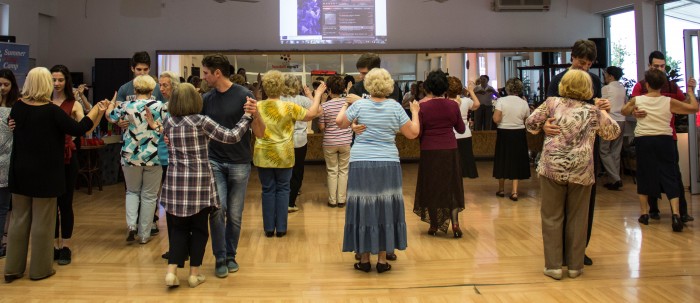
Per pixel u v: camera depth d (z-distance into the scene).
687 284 3.12
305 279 3.30
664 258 3.65
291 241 4.25
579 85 3.13
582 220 3.23
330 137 5.63
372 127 3.31
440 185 4.26
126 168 4.10
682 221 4.73
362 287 3.14
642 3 8.78
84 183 7.34
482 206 5.68
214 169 3.35
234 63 9.70
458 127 4.31
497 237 4.32
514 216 5.14
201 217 3.14
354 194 3.33
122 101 4.33
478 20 9.98
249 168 3.50
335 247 4.06
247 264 3.62
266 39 9.74
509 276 3.32
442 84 4.17
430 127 4.25
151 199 4.18
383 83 3.30
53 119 3.23
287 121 4.27
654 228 4.55
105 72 9.12
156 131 3.99
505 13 10.00
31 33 8.72
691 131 6.17
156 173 4.16
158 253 3.92
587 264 3.52
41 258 3.31
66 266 3.60
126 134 4.08
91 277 3.36
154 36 9.59
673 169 4.53
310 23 9.77
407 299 2.94
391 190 3.32
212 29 9.66
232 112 3.29
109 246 4.12
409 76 9.91
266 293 3.05
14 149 3.22
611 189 6.66
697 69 6.21
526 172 5.99
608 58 10.02
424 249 3.97
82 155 6.69
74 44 9.49
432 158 4.25
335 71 9.84
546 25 10.05
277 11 9.74
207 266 3.59
